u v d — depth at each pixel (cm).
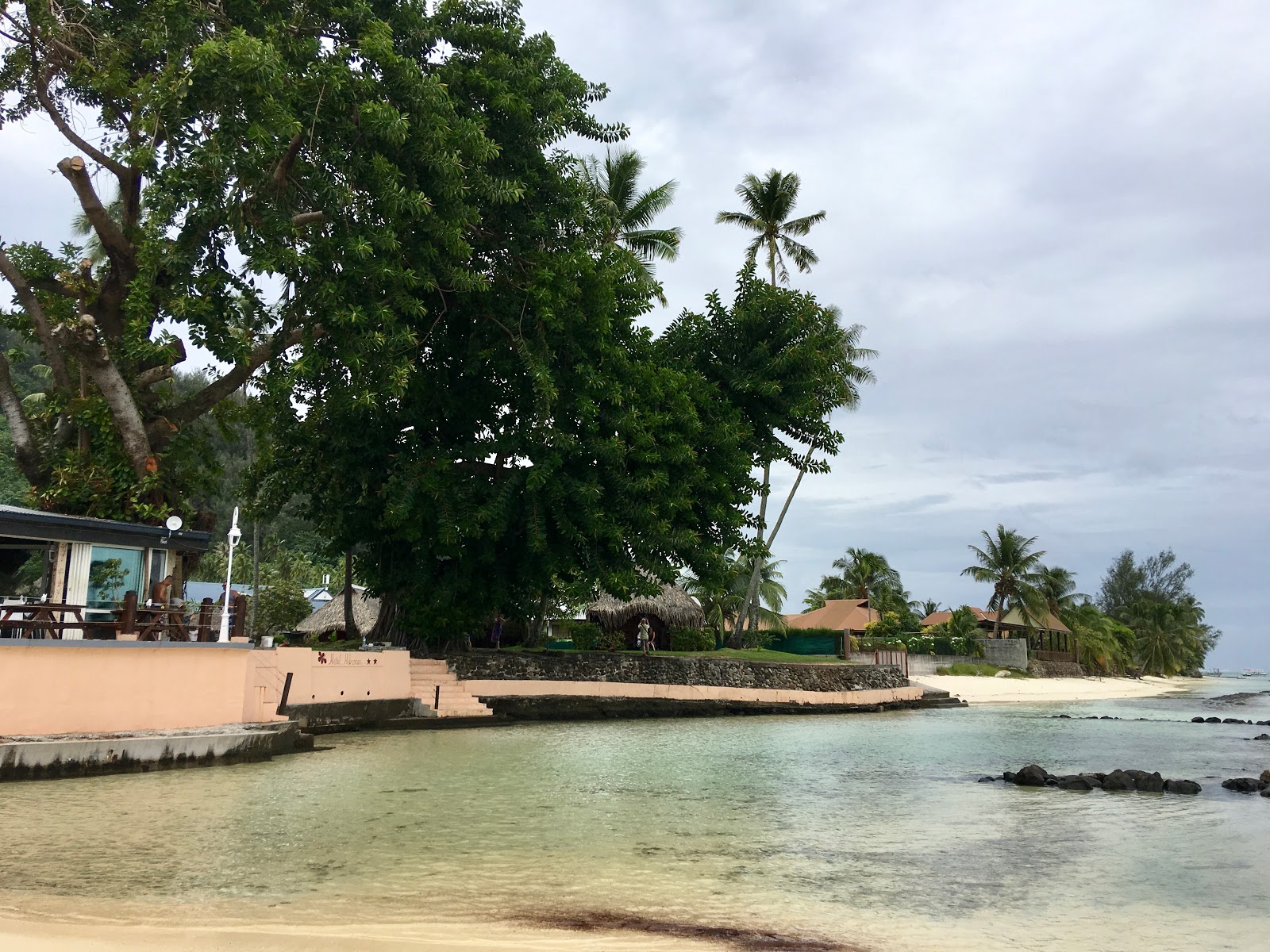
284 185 1919
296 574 6003
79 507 1850
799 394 3102
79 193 1919
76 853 803
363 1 2050
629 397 2520
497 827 987
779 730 2573
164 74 1753
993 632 6981
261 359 2152
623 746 1978
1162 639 9712
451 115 2006
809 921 666
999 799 1343
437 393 2573
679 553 2689
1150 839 1048
